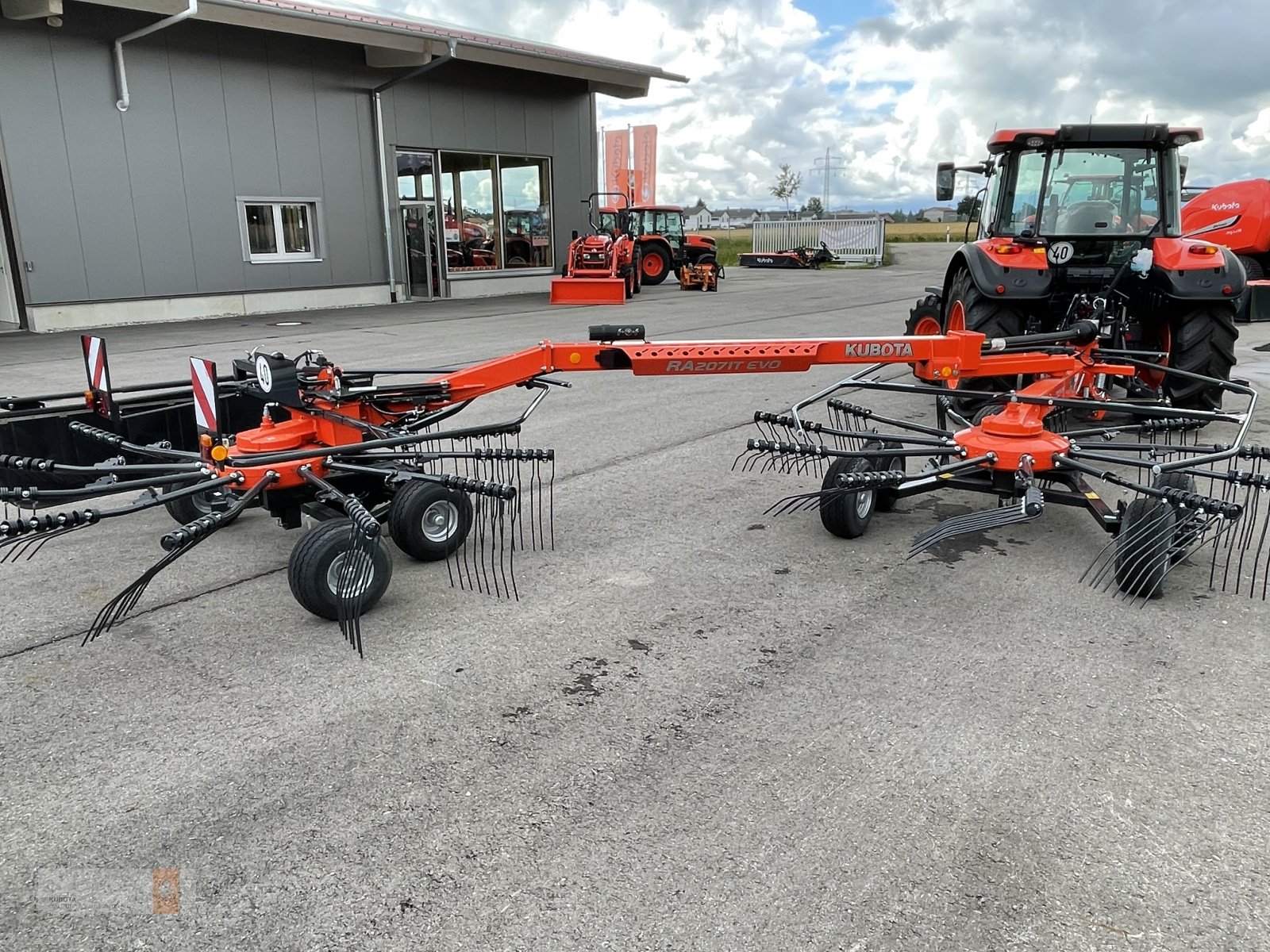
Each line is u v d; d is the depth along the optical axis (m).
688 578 4.12
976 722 2.92
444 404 4.69
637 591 3.98
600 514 5.02
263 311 16.20
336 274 17.27
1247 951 2.02
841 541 4.57
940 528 3.98
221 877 2.28
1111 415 6.49
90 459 4.58
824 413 7.56
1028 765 2.69
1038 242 6.81
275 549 4.50
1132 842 2.37
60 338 12.71
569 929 2.10
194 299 15.22
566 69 19.03
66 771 2.70
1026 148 6.94
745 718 2.96
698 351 4.52
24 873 2.29
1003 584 4.02
